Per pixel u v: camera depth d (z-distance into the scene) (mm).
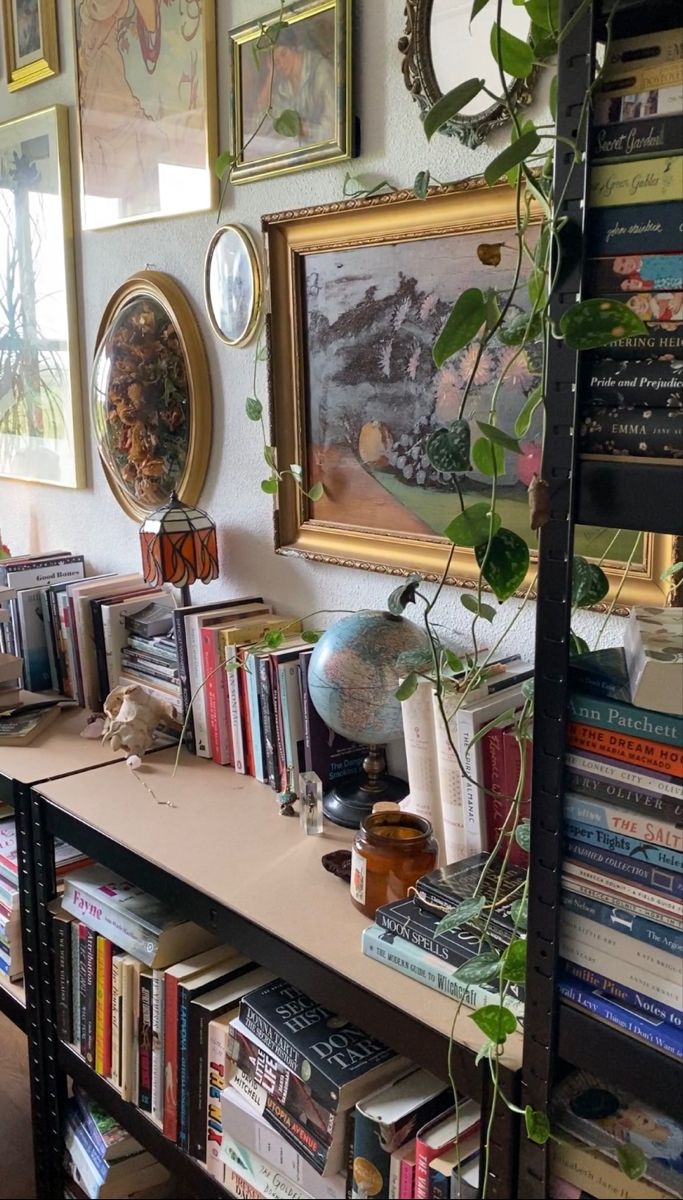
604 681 881
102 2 1982
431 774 1364
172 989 1399
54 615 2127
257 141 1695
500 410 1390
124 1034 1482
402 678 1405
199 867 1373
